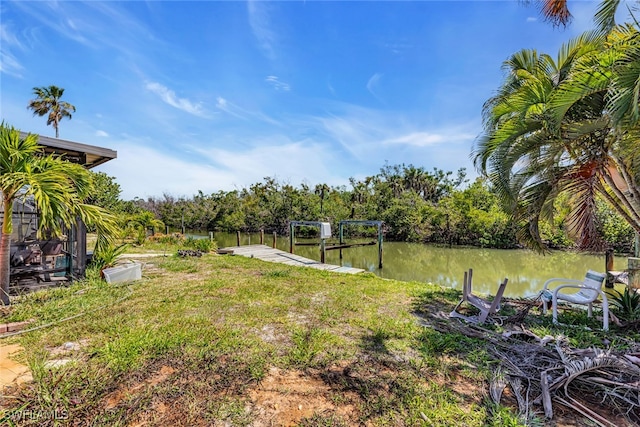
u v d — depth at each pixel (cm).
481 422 197
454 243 1823
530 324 377
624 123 295
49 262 537
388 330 354
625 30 360
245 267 762
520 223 515
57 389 215
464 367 268
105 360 261
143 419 192
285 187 2602
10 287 459
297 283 593
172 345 292
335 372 257
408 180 2997
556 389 228
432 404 215
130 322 351
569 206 445
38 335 309
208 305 426
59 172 406
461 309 441
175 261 812
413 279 964
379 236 1184
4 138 373
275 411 205
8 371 244
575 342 315
